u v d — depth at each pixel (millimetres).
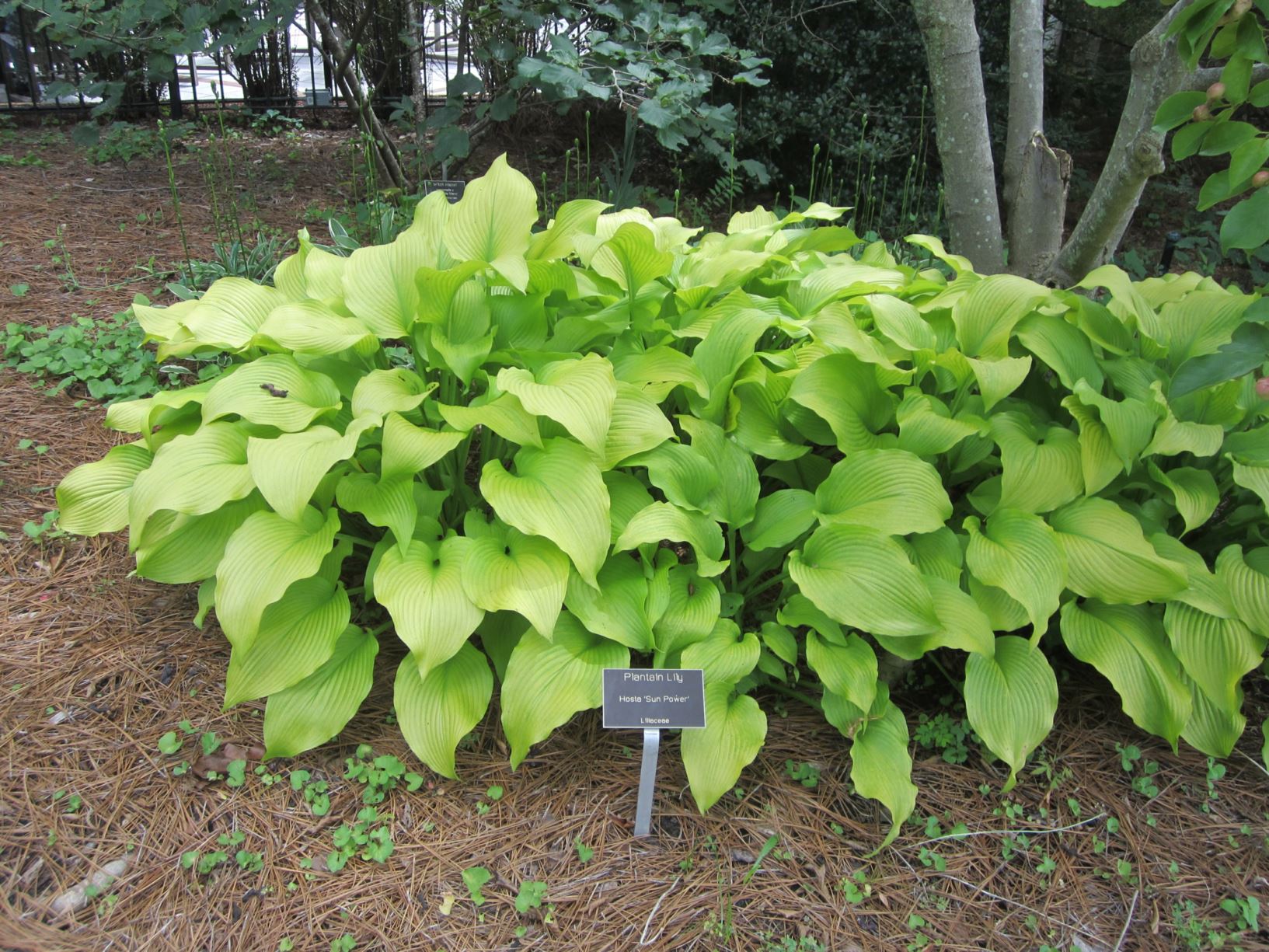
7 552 2867
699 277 2984
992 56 6418
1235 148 1783
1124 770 2443
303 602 2346
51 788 2197
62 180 5789
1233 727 2334
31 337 3883
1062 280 3703
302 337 2488
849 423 2500
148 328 2877
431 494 2557
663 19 4902
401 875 2086
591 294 2916
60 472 3207
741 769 2246
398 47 7527
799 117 6316
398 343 3840
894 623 2166
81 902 1969
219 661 2586
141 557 2416
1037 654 2312
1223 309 2709
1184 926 2068
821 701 2395
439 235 2797
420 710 2234
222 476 2318
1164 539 2436
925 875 2166
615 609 2275
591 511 2215
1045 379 2844
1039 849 2236
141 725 2383
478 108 6258
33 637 2600
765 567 2594
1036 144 3762
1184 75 3057
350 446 2191
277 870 2074
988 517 2445
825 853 2195
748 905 2068
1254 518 2592
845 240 3518
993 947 2021
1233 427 2631
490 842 2172
